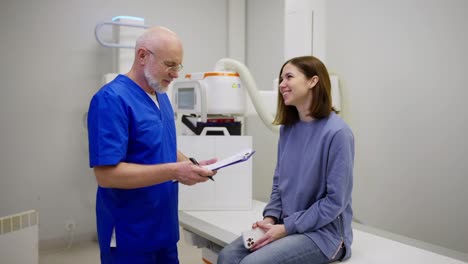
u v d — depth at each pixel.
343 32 3.30
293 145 1.70
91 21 3.37
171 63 1.49
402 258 1.61
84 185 3.40
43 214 3.24
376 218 3.16
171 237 1.66
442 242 2.77
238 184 2.31
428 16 2.76
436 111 2.75
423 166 2.84
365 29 3.14
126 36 3.09
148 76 1.51
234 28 4.08
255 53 4.09
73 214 3.36
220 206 2.30
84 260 3.00
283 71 1.67
